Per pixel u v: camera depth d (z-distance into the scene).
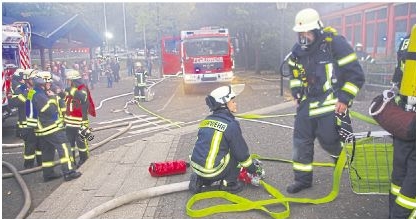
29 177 5.78
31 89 5.52
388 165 4.07
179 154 6.36
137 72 14.26
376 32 19.73
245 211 4.06
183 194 4.61
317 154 5.88
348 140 4.20
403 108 3.24
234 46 18.17
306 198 4.28
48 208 4.46
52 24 18.22
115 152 6.72
